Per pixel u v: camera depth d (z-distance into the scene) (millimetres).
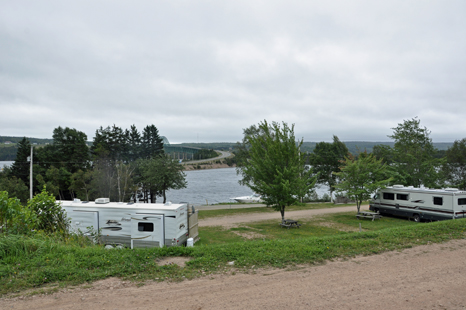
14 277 5988
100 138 47531
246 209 34656
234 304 5164
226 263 7469
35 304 5043
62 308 4918
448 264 7566
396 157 30531
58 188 38625
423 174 28375
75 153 44562
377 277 6605
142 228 14438
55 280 6031
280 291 5770
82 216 15156
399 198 24656
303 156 24078
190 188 87438
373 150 64750
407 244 9594
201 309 4965
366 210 32562
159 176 36625
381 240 10023
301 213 30891
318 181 52688
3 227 7938
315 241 9945
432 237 10508
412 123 30219
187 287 5938
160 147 59094
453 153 35938
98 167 41438
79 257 7258
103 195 37031
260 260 7668
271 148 22766
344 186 26578
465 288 5961
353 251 8703
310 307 5062
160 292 5668
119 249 8242
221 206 39156
